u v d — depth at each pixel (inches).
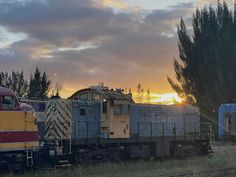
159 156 1148.5
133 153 1075.9
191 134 1275.8
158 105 1170.0
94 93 1021.2
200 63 2640.3
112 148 1023.0
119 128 1033.5
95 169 848.3
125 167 899.4
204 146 1328.7
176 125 1223.5
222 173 842.8
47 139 910.4
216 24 2687.0
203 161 1065.5
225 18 2667.3
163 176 783.1
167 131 1186.6
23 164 799.1
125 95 1066.1
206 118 2561.5
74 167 874.1
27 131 796.6
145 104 1126.4
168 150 1181.7
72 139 934.4
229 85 2534.5
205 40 2659.9
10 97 775.1
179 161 1069.8
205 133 1336.1
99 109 1005.8
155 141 1143.6
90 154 965.8
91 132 980.6
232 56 2559.1
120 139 1034.7
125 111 1051.9
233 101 2534.5
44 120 933.2
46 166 868.6
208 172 843.4
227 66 2554.1
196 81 2689.5
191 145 1282.0
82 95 1042.7
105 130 1002.7
